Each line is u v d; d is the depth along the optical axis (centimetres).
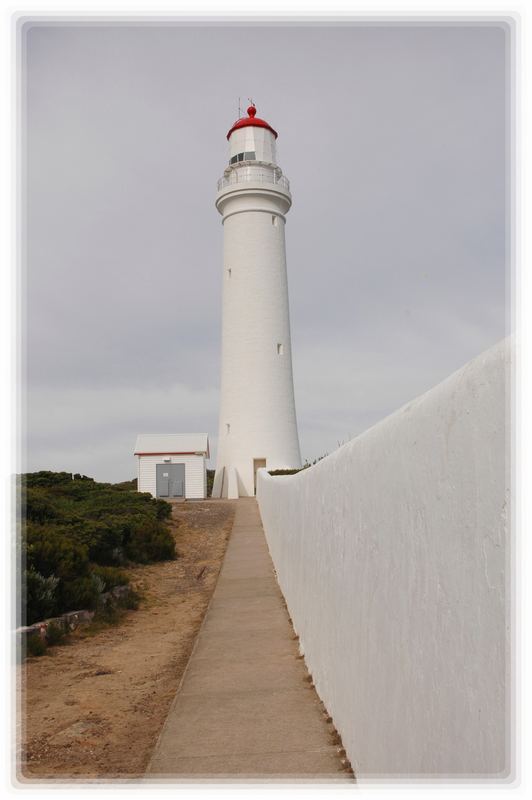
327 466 581
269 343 3159
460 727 244
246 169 3250
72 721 615
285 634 867
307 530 734
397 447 334
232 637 866
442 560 265
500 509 215
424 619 286
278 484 1242
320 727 543
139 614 1077
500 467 215
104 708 650
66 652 855
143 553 1488
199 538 1823
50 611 935
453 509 253
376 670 376
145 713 635
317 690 627
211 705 618
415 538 302
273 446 3097
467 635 239
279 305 3216
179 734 554
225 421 3180
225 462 3155
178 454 2973
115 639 924
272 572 1319
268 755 495
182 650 861
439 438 269
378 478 376
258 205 3212
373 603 386
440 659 266
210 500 2795
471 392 238
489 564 223
